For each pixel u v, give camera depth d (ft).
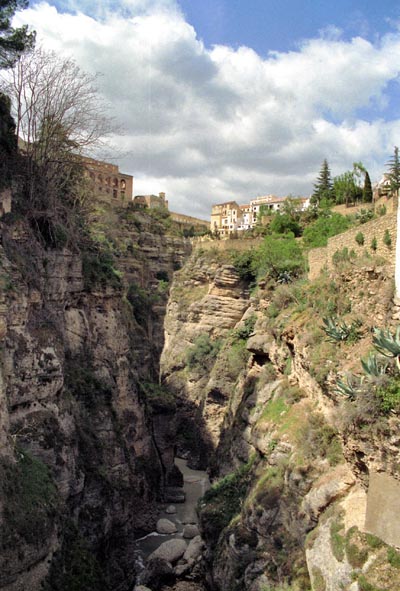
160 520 145.48
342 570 55.83
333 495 68.49
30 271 99.14
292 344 100.78
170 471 174.40
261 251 191.72
